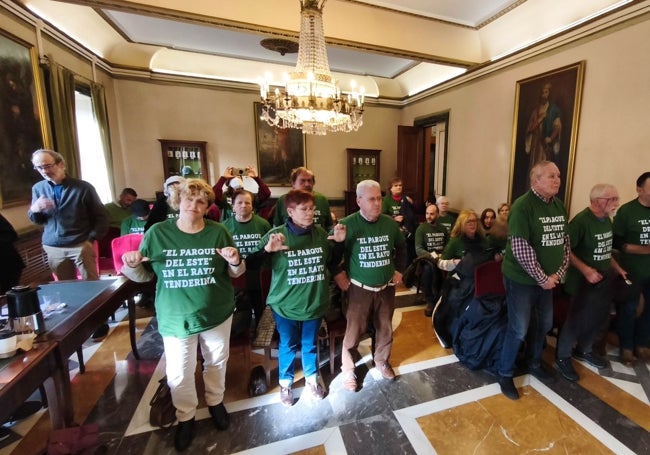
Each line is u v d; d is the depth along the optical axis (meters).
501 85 3.95
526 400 1.85
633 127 2.62
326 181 6.28
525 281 1.80
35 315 1.21
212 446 1.56
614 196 1.87
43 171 2.19
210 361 1.60
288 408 1.81
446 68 4.97
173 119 5.11
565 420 1.70
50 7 3.09
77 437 1.25
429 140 6.13
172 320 1.46
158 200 2.68
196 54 5.00
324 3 2.92
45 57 3.00
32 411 1.76
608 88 2.78
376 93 6.24
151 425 1.68
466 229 2.57
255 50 4.81
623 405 1.80
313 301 1.74
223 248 1.48
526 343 2.15
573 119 3.07
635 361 2.20
